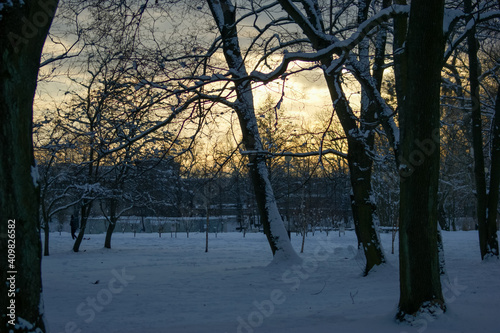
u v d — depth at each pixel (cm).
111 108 1230
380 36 1492
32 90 527
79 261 2206
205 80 1099
